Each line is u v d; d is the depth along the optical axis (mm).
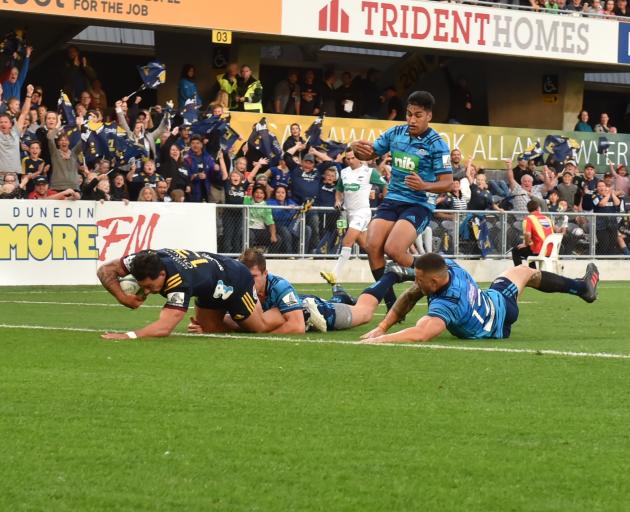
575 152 65125
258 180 49000
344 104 61969
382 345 23984
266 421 15852
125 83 66500
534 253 51938
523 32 64500
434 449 14359
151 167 46938
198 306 25891
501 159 64750
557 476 13164
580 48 66375
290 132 52688
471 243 52969
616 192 63625
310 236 49188
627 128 76000
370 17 59781
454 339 25797
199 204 45781
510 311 26172
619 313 34750
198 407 16766
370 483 12727
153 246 44562
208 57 60594
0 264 41062
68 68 54969
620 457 14109
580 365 21594
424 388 18703
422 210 29250
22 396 17438
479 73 71500
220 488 12438
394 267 28578
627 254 56875
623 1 70250
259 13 56656
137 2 53594
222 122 50031
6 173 43750
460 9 62469
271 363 21188
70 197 42375
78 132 45219
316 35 58375
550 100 70812
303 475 13031
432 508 11789
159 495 12125
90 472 13047
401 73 70875
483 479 12984
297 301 26547
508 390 18672
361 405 17125
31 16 52094
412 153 28922
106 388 18188
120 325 28703
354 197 43125
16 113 46406
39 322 29188
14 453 13875
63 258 42250
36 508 11594
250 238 47625
